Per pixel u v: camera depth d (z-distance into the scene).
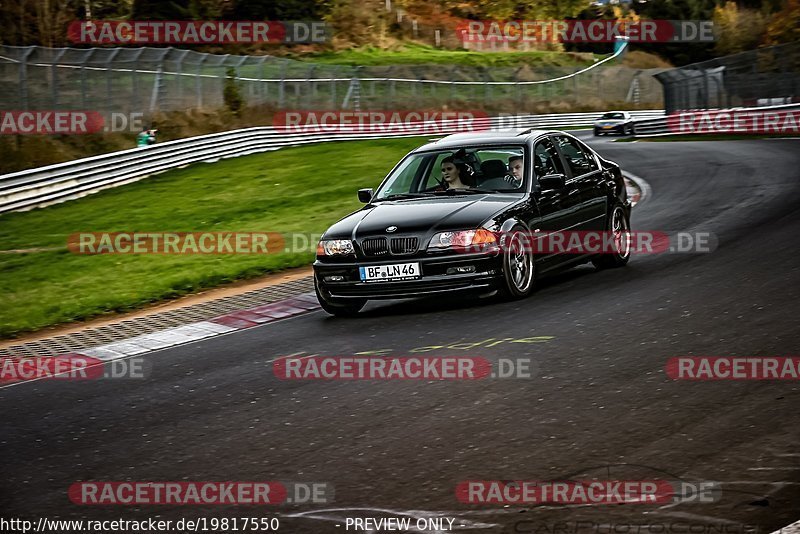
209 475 16.72
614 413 18.06
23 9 148.50
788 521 12.77
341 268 30.50
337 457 17.03
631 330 24.89
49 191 81.25
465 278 29.39
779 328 23.50
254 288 41.88
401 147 117.50
